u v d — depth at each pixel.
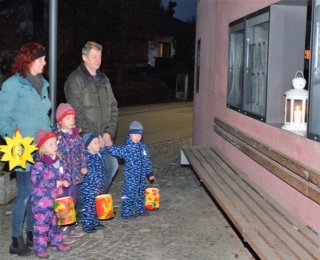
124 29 29.89
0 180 6.54
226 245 5.19
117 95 26.41
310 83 4.10
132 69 35.22
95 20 27.69
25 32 18.91
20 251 4.82
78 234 5.39
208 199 6.98
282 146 4.79
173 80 34.66
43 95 4.92
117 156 5.94
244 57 6.14
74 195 5.19
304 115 4.70
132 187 6.01
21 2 19.08
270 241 3.83
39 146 4.63
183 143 12.62
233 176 6.15
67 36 25.08
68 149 5.04
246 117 6.13
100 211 5.52
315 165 4.02
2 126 4.65
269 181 5.22
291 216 4.47
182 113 21.45
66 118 5.03
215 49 8.16
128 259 4.78
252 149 5.68
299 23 5.18
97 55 5.69
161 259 4.80
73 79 5.61
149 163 6.17
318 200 3.79
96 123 5.72
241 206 4.81
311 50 4.08
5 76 14.07
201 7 9.56
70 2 25.36
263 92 5.43
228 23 7.18
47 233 4.84
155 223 5.90
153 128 15.90
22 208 4.79
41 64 4.84
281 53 5.22
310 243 3.77
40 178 4.66
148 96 28.31
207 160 7.15
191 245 5.18
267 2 5.30
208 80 8.80
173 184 7.90
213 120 8.38
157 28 36.38
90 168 5.45
